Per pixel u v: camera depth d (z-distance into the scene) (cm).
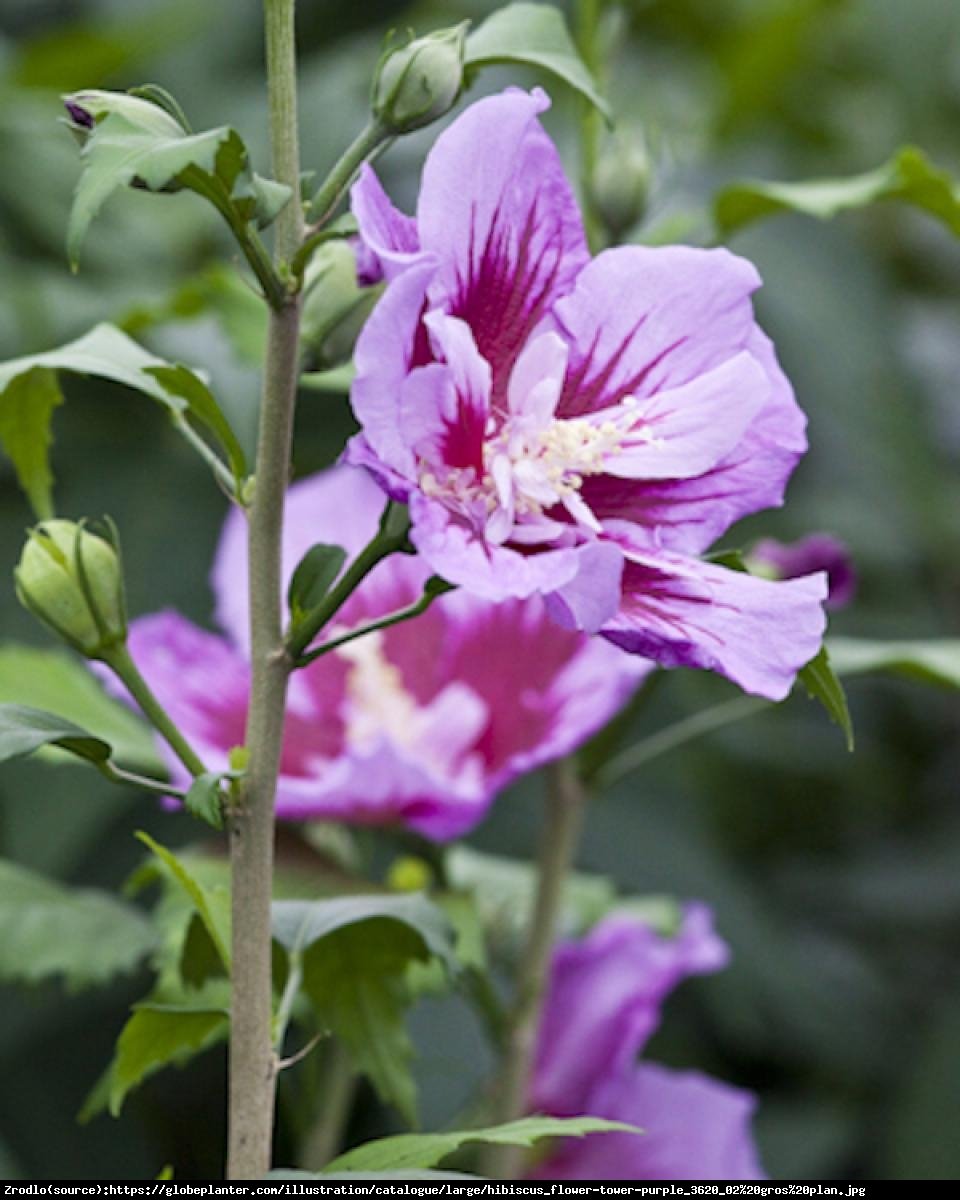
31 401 103
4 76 144
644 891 132
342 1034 103
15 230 136
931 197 111
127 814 127
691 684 136
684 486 96
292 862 107
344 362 97
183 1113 125
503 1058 111
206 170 90
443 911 101
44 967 109
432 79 93
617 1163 113
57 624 95
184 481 131
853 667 111
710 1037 136
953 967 147
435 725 112
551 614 92
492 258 95
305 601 94
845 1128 130
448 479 94
